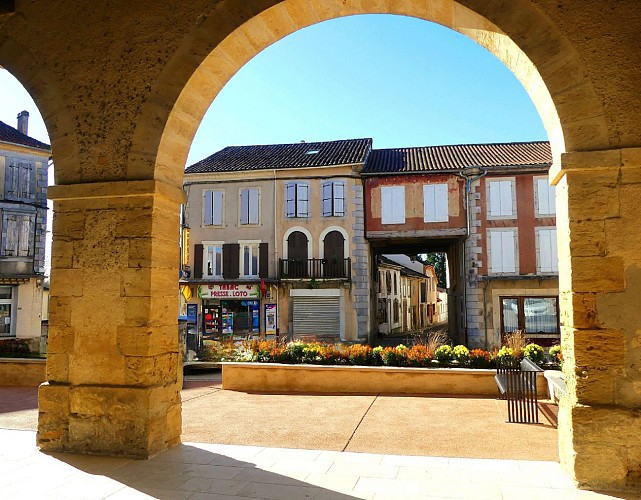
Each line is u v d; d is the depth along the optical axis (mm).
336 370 8492
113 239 4820
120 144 4918
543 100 4312
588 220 3963
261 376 8695
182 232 20047
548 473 4168
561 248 4238
